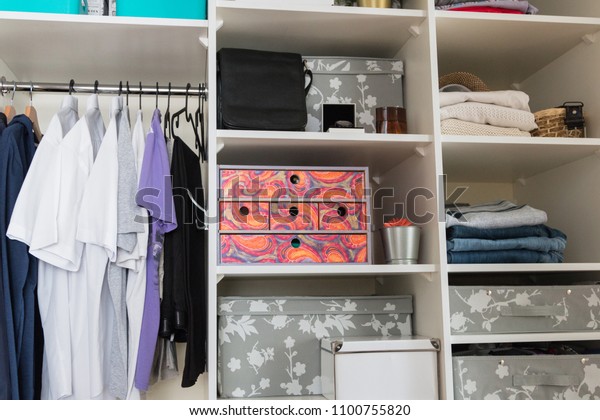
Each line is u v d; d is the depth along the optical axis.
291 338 1.91
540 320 1.85
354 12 1.89
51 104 2.26
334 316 1.95
